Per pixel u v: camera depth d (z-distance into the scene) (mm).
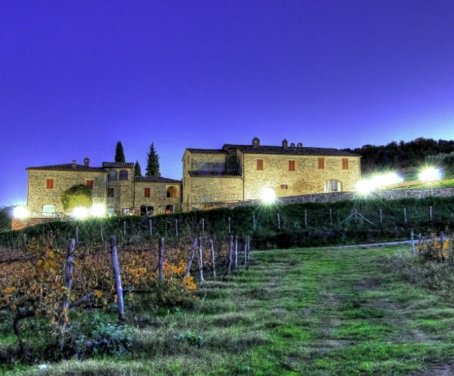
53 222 39125
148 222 37688
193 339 7703
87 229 37031
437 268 15219
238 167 52500
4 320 9516
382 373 6078
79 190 52781
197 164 52875
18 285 11188
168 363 6395
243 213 37281
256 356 6852
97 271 12727
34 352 6930
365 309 10789
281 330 8680
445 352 6859
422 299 11258
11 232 39406
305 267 19609
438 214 34344
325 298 12492
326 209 36938
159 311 10766
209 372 6074
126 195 57062
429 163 85938
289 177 51531
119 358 6840
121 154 89312
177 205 57594
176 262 17172
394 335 8320
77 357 6832
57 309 7672
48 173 53781
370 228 32469
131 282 12555
